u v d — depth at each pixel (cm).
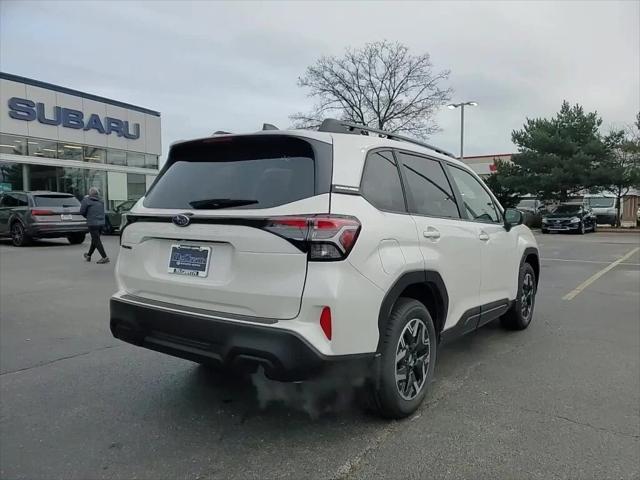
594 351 512
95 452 311
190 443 322
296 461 300
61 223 1515
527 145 3266
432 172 420
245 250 302
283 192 309
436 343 387
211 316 310
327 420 352
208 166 355
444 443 321
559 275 1055
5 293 793
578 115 3155
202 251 326
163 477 284
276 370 287
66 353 497
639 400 388
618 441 324
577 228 2531
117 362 471
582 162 2995
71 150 2414
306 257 289
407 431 337
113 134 2620
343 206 304
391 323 335
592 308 721
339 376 299
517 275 554
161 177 381
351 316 296
